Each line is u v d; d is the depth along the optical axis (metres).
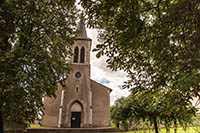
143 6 2.88
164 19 2.59
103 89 24.81
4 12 7.54
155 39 2.94
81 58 25.39
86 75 24.11
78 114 22.12
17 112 6.90
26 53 7.89
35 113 8.05
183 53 2.55
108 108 23.56
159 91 3.69
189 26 2.46
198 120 5.75
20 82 7.57
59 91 23.42
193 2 2.27
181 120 6.05
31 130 16.45
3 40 7.92
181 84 2.69
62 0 3.16
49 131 17.12
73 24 11.26
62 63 9.98
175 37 2.68
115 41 3.03
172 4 2.54
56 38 9.54
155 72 3.39
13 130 12.59
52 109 22.33
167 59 2.84
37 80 8.00
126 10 2.79
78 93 22.88
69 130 17.56
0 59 6.54
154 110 6.17
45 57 8.78
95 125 22.36
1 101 6.56
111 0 2.77
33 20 8.94
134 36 2.90
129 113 7.25
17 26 8.54
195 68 2.44
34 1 8.86
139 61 3.45
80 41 26.19
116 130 17.75
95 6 2.94
